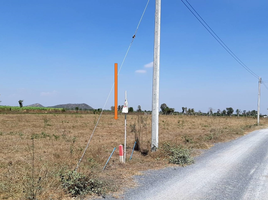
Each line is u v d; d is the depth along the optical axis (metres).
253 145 15.44
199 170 8.55
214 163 9.78
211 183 6.99
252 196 5.97
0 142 13.19
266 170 8.70
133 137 17.34
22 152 10.69
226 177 7.67
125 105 9.76
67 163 8.48
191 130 24.77
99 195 5.75
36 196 5.22
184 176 7.70
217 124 34.72
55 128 22.17
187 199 5.67
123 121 32.47
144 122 18.88
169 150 10.52
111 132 20.19
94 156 9.78
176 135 19.95
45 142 13.75
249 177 7.73
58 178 6.30
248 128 30.33
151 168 8.73
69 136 16.83
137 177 7.45
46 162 8.48
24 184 5.72
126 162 9.45
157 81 11.19
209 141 16.75
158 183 6.88
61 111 67.81
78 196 5.57
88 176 6.20
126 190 6.19
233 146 14.89
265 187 6.70
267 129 31.44
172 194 5.98
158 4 11.30
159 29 11.30
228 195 6.00
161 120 38.72
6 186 5.62
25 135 16.61
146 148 12.76
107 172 7.80
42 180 5.89
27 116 39.19
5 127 21.73
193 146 14.03
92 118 38.12
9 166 7.94
